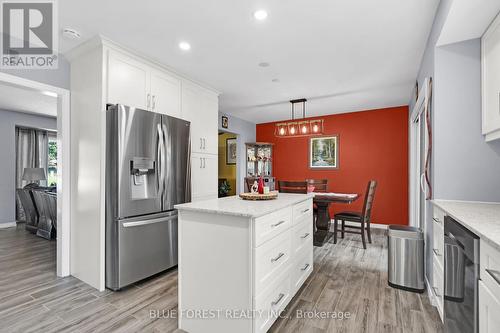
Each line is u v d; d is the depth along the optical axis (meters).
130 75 2.65
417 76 3.28
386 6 1.91
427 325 1.84
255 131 6.64
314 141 5.75
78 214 2.62
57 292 2.34
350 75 3.29
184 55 2.76
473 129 1.99
